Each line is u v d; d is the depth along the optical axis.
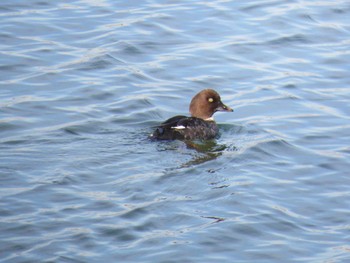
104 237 13.57
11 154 16.05
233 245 13.62
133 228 13.87
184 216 14.30
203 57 21.17
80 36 21.89
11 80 19.59
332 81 20.30
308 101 19.30
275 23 23.06
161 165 15.99
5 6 23.39
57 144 16.62
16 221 13.84
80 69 20.23
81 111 18.25
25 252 13.02
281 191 15.38
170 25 22.67
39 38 21.70
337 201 15.13
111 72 20.22
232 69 20.69
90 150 16.39
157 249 13.34
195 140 17.09
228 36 22.31
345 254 13.47
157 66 20.61
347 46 22.03
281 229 14.15
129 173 15.59
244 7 23.94
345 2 24.34
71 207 14.34
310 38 22.39
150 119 18.19
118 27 22.41
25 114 17.98
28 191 14.75
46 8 23.42
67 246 13.25
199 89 19.69
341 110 18.88
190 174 15.73
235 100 19.25
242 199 14.95
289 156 16.77
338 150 17.02
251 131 17.83
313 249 13.60
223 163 16.30
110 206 14.44
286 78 20.33
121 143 16.78
